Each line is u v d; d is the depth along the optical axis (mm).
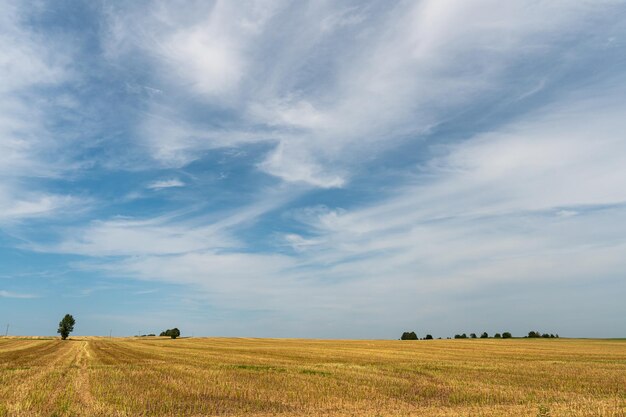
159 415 17391
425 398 22562
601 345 96375
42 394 21328
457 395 23297
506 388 25828
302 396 22406
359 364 42875
